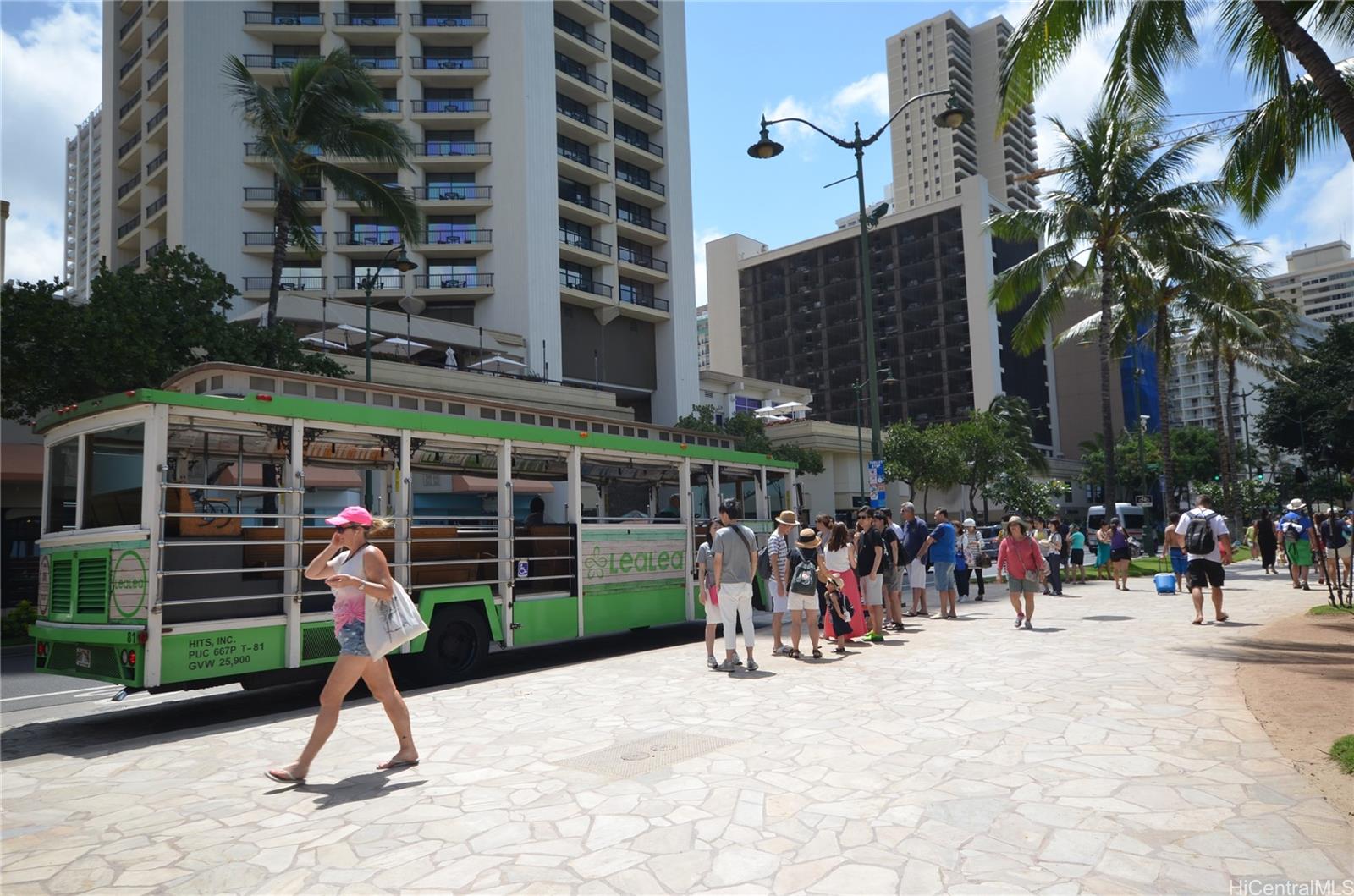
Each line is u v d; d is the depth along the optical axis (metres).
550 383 36.00
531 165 45.94
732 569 9.73
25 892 3.93
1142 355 102.62
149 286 19.44
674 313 55.62
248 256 43.88
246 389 8.81
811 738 6.29
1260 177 13.19
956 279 93.31
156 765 6.29
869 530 11.99
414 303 43.28
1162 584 17.84
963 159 136.12
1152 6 11.97
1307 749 5.54
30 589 22.55
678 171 57.59
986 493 56.28
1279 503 66.81
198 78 43.84
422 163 45.94
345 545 5.79
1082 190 26.39
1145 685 7.77
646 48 57.38
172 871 4.14
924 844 4.14
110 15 51.75
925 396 95.38
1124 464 74.75
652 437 13.70
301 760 5.67
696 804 4.85
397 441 9.97
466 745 6.47
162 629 7.70
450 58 48.00
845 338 101.94
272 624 8.55
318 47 46.50
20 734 8.62
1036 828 4.30
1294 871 3.69
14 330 16.98
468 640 10.46
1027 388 94.88
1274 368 46.41
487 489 11.66
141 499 7.85
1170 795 4.73
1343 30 11.36
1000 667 9.05
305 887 3.89
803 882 3.74
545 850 4.22
